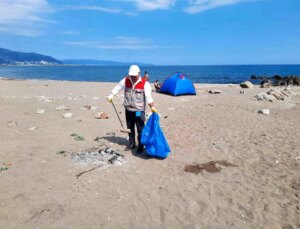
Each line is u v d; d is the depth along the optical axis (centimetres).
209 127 1007
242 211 470
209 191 530
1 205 459
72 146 745
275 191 534
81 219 435
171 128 991
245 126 1026
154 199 500
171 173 605
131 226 427
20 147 722
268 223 439
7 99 1555
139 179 573
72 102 1534
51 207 459
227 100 1748
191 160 680
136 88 692
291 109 1430
